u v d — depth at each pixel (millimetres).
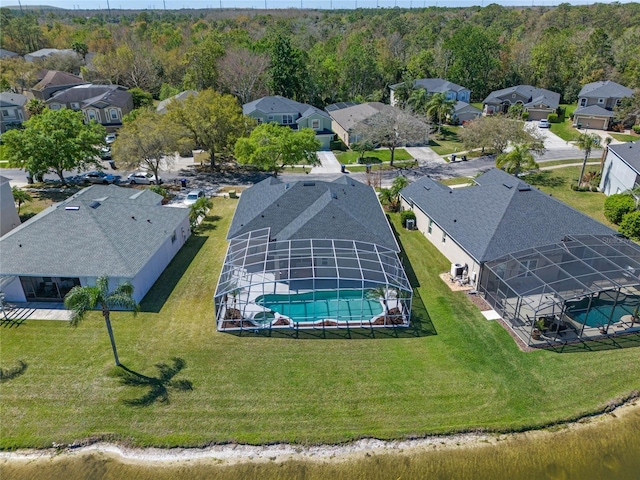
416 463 18984
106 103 76000
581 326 26094
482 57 100438
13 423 20328
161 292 30391
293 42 118438
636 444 19781
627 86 88438
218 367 23391
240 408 21047
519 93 87188
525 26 149500
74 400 21406
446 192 39062
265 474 18578
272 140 51344
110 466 18828
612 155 46031
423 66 106750
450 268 33469
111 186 40906
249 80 88500
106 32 132875
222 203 47375
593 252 28500
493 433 20094
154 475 18500
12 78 93000
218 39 102812
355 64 97500
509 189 34094
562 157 61906
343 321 27125
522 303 26172
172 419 20500
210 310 28297
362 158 64312
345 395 21734
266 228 33656
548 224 31250
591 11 148625
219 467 18797
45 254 28906
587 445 19688
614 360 23625
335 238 31250
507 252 29234
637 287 26172
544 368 23188
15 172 57094
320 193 37000
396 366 23453
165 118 55031
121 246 29938
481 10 183750
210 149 58312
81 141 49562
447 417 20656
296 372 23094
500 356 24047
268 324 26797
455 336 25672
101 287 22125
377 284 27734
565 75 98312
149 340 25375
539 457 19219
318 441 19641
